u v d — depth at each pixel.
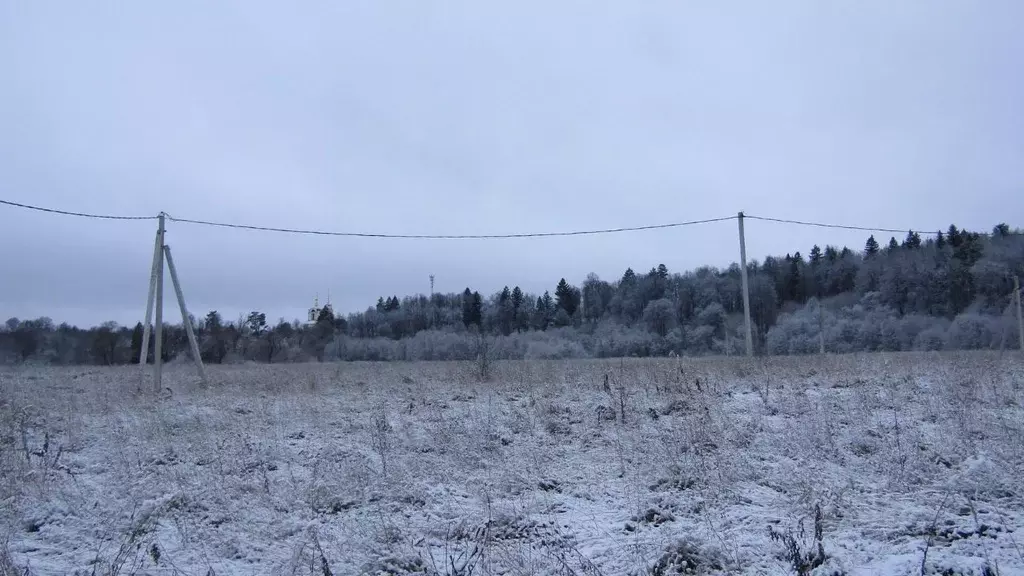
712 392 12.77
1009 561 5.61
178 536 6.78
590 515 7.23
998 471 7.79
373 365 29.59
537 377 16.86
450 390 15.92
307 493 7.89
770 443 9.57
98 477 8.88
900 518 6.72
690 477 8.17
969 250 56.34
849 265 70.50
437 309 75.00
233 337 64.38
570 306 73.88
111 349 54.00
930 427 9.98
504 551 5.97
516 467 8.91
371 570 5.79
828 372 15.38
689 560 5.87
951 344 47.22
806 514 6.96
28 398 15.13
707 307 60.16
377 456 9.66
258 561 6.20
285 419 12.47
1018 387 12.73
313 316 84.38
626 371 16.83
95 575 5.70
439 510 7.38
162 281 19.34
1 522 7.15
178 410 13.54
